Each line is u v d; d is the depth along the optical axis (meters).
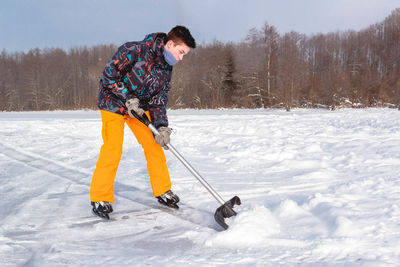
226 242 1.70
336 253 1.49
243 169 3.50
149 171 2.40
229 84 33.81
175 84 33.28
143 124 2.33
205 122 9.49
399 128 6.57
